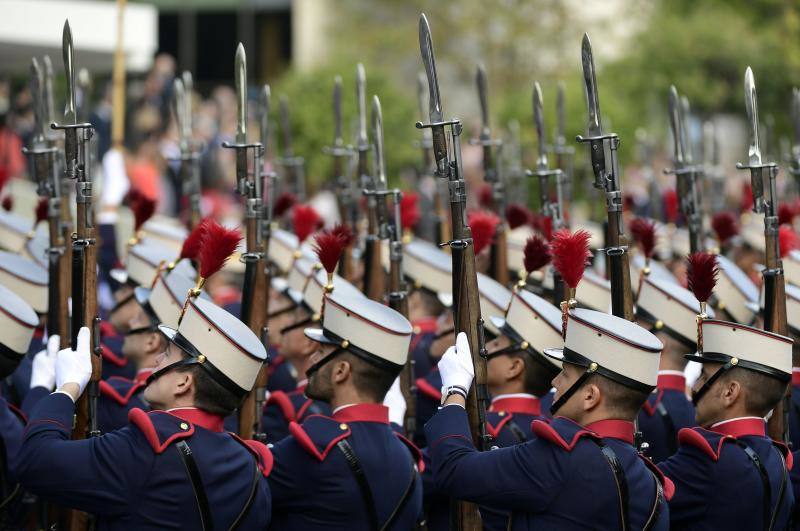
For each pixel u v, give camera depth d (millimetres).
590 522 20422
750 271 42031
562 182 35625
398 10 104938
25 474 20453
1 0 53688
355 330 22219
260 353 21203
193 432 20656
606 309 29734
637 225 28922
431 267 33219
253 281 25547
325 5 105312
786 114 91375
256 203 25625
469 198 54469
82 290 22578
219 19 104688
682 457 23078
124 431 20578
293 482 22078
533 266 25125
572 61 100125
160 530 20219
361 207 43312
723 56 90688
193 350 20812
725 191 57781
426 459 25281
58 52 56906
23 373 27938
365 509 22031
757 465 22578
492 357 24953
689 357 23453
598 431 20953
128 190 47938
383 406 22688
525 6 100812
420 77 40812
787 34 94000
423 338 32938
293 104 68875
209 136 69188
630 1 99625
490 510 23797
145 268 30031
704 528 22672
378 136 28641
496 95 100688
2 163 55219
